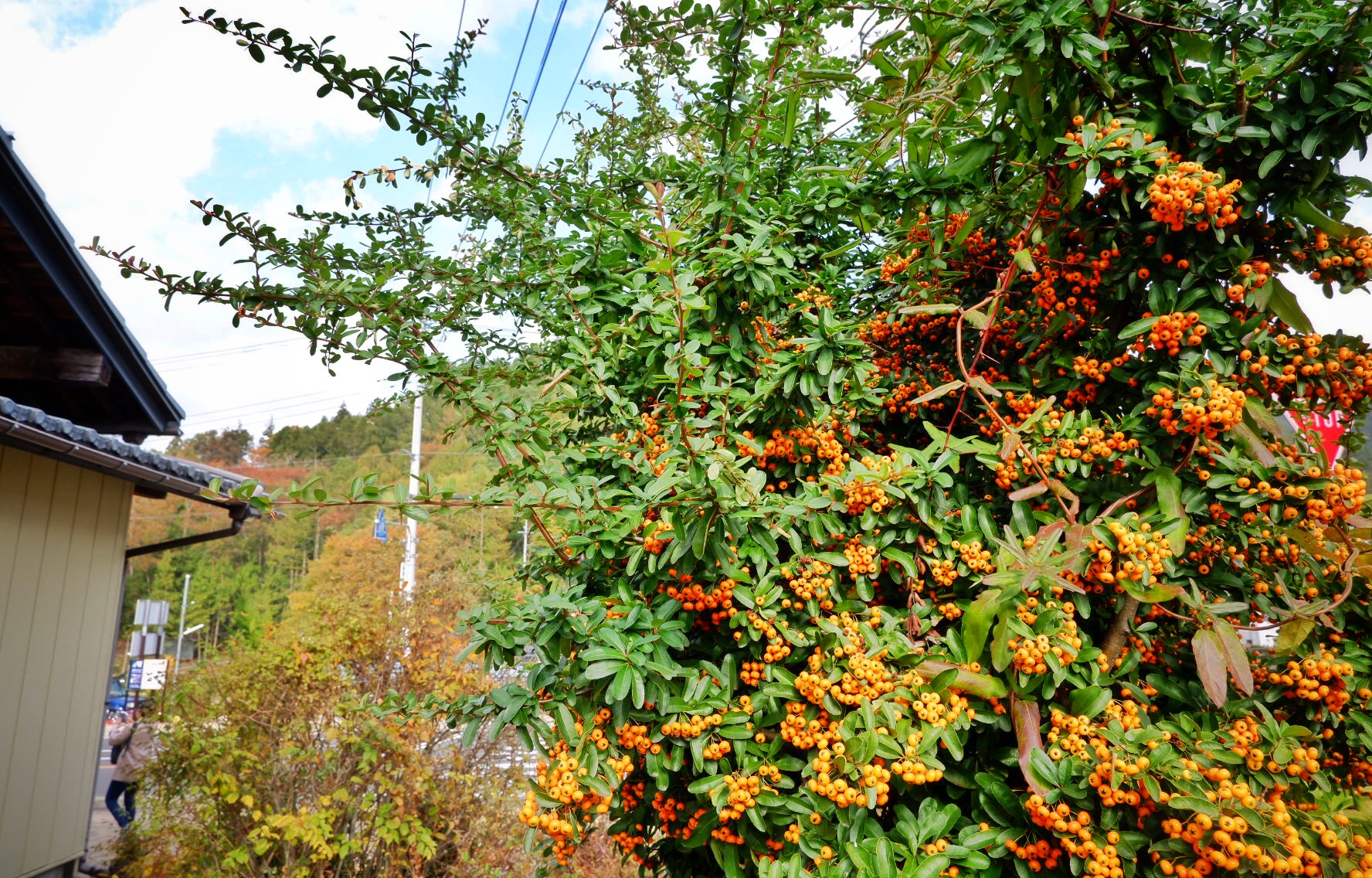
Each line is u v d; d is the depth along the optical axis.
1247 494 1.62
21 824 4.25
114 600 5.05
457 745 5.05
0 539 4.09
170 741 4.91
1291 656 1.68
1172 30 1.68
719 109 2.25
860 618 1.91
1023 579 1.47
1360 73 1.51
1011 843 1.50
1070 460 1.75
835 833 1.64
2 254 4.08
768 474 2.21
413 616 5.71
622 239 2.31
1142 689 1.78
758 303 2.20
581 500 1.77
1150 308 1.74
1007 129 1.89
